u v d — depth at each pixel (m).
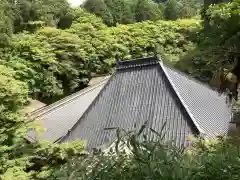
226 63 2.94
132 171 1.45
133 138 1.56
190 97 8.52
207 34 3.54
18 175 6.01
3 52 16.00
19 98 7.35
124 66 9.48
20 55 16.22
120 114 8.41
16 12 20.66
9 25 16.94
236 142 2.61
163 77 8.77
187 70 8.72
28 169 6.72
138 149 1.52
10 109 7.26
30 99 13.62
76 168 1.57
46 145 6.61
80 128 8.56
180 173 1.37
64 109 11.92
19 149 6.79
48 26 21.08
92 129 8.32
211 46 3.22
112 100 8.86
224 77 2.86
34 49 16.27
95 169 1.51
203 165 1.43
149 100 8.44
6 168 6.29
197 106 8.30
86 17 22.78
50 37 18.34
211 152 1.74
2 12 17.03
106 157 1.57
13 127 7.05
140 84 8.94
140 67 9.31
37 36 18.34
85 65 18.95
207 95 9.11
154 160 1.45
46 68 16.72
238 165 1.43
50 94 16.53
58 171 1.61
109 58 20.45
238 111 5.00
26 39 17.53
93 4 25.86
